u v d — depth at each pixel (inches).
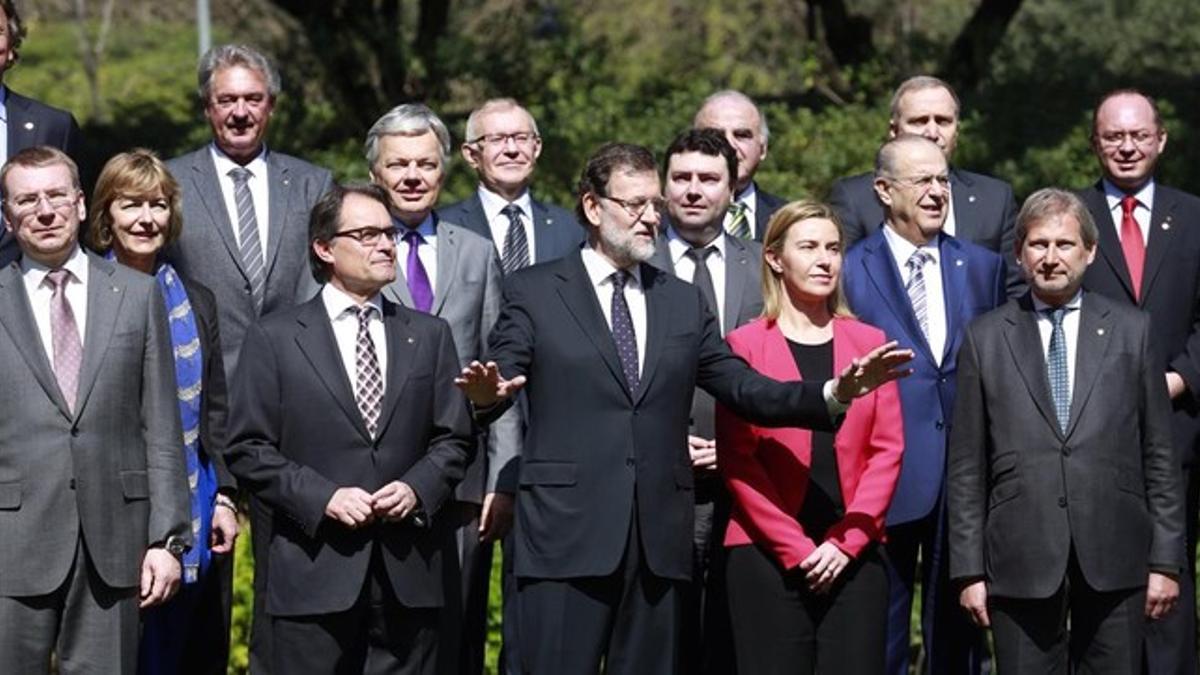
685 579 402.0
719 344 409.1
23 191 386.3
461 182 830.5
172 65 1443.2
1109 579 408.5
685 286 410.3
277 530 394.9
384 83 939.3
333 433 393.1
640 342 403.9
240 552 585.3
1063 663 414.3
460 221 460.4
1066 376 414.9
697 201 435.5
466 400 402.0
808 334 412.2
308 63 933.8
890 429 408.5
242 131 445.1
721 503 416.8
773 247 412.8
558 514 397.4
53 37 1541.6
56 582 384.2
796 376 407.5
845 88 992.2
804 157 828.6
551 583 397.7
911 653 569.0
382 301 403.2
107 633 389.1
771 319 413.7
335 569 389.4
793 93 1043.3
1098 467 409.4
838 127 853.2
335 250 395.2
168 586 392.8
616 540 394.9
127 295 394.9
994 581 413.1
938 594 437.4
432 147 437.7
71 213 389.4
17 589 383.2
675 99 881.5
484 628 446.9
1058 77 964.0
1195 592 489.7
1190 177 857.5
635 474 397.1
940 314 437.7
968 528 415.8
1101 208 462.0
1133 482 412.8
